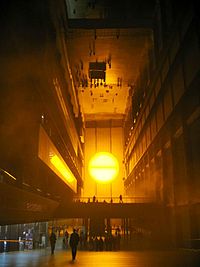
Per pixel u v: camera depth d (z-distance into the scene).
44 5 28.62
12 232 25.59
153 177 42.12
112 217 37.06
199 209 25.00
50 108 33.19
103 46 43.22
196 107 24.52
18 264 13.34
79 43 42.44
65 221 44.47
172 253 23.45
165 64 33.75
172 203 32.34
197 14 23.17
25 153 25.84
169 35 31.28
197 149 25.25
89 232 37.72
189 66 25.95
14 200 20.38
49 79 30.41
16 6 26.80
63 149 42.19
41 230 33.84
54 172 33.34
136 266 12.83
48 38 30.14
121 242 39.50
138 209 37.00
